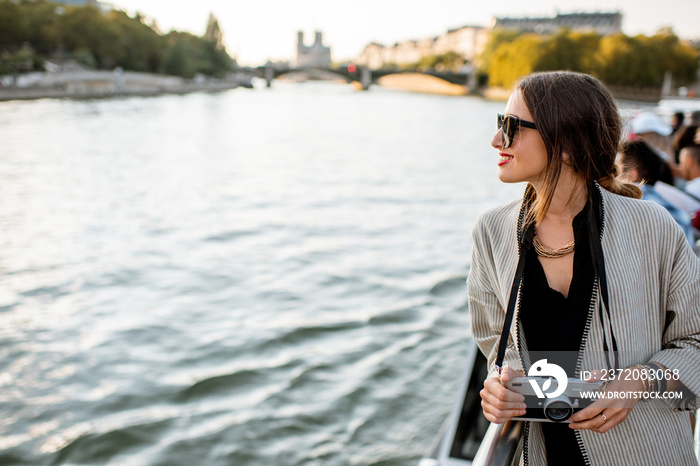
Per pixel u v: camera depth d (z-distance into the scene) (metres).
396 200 19.66
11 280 11.25
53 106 58.06
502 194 21.05
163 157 29.67
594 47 72.56
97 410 6.80
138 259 12.72
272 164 27.98
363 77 132.75
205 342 8.53
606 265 1.15
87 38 86.81
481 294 1.36
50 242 14.02
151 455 6.04
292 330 8.86
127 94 82.69
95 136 37.06
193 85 109.44
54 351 8.26
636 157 2.46
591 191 1.19
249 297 10.44
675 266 1.18
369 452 5.96
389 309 9.71
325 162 28.81
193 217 16.88
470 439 3.26
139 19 109.38
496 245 1.29
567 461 1.21
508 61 74.38
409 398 6.86
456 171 26.44
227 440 6.21
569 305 1.18
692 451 1.21
